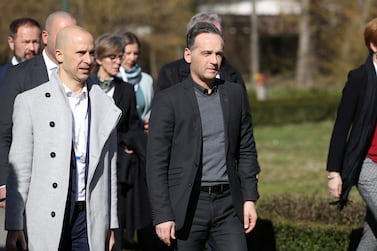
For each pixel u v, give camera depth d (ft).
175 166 20.31
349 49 123.44
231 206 20.54
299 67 156.87
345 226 28.89
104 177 19.56
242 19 184.96
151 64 142.72
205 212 20.30
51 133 19.13
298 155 65.10
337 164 23.32
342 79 125.18
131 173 27.58
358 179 23.56
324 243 28.58
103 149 19.47
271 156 64.69
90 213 19.34
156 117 20.31
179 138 20.25
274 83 171.53
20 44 28.68
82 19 110.11
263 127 94.68
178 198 20.16
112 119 19.53
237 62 183.62
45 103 19.22
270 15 186.39
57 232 19.02
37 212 19.08
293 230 29.01
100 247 19.52
